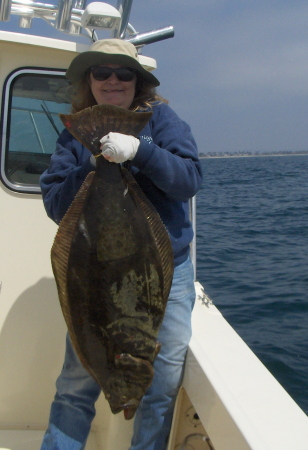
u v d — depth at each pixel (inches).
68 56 110.4
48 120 113.6
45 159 113.8
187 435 96.9
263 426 72.1
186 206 88.5
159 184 76.1
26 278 114.0
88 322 75.2
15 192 112.2
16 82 110.0
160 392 92.0
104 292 74.2
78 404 92.6
